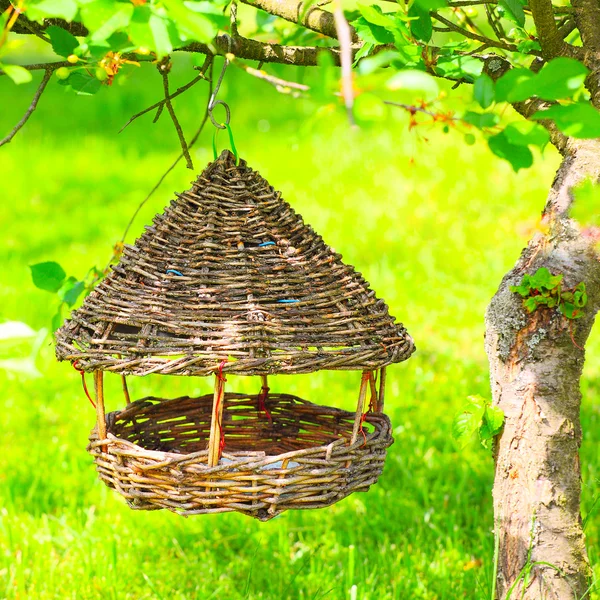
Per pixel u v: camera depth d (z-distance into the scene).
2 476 5.38
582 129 1.88
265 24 3.83
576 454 2.91
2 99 16.12
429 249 9.25
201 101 15.22
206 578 4.36
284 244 2.81
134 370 2.54
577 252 2.84
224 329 2.55
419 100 2.08
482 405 2.88
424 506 4.96
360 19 2.88
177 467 2.65
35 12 2.04
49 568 4.38
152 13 2.01
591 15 3.01
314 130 2.19
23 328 1.85
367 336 2.71
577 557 2.88
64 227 10.30
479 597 3.55
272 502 2.66
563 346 2.86
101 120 14.94
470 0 3.36
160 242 2.82
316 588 4.16
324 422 3.46
